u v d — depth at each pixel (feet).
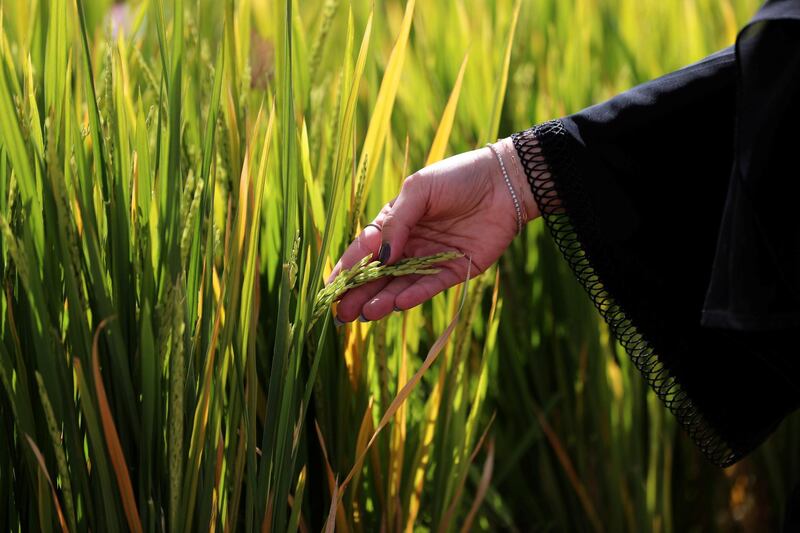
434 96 4.63
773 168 3.26
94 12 4.63
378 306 3.54
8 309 3.22
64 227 3.10
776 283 3.28
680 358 3.65
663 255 3.63
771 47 3.27
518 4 3.77
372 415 3.68
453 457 3.80
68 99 3.23
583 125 3.62
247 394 3.33
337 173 3.39
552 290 4.55
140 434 3.25
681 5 5.09
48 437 3.29
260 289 3.68
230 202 3.53
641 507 4.46
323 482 3.71
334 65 5.02
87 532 3.31
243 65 3.93
